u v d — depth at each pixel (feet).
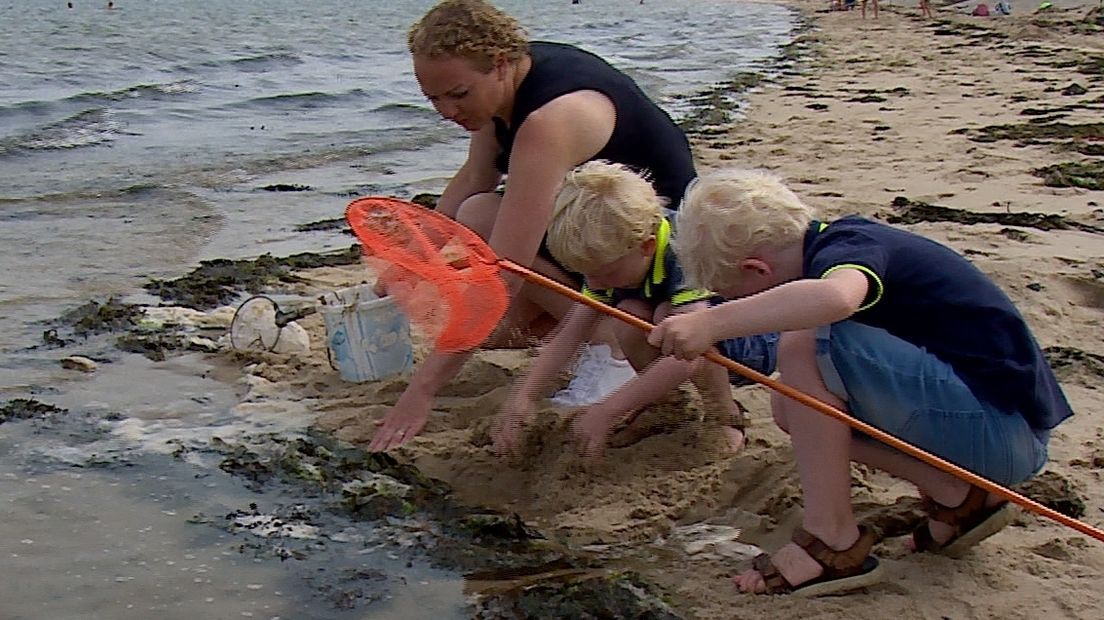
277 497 10.78
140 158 29.60
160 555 9.70
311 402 12.90
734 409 11.56
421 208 10.48
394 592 9.19
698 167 27.30
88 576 9.36
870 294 8.45
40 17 72.33
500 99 11.72
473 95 11.51
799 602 8.71
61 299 17.01
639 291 11.23
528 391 11.79
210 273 18.26
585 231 10.62
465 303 10.69
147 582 9.29
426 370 11.73
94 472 11.21
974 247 18.40
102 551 9.75
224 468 11.28
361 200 10.71
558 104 11.59
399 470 11.20
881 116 35.86
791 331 8.39
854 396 8.70
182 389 13.33
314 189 25.90
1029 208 21.68
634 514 10.32
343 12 89.15
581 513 10.42
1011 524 9.77
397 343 13.39
